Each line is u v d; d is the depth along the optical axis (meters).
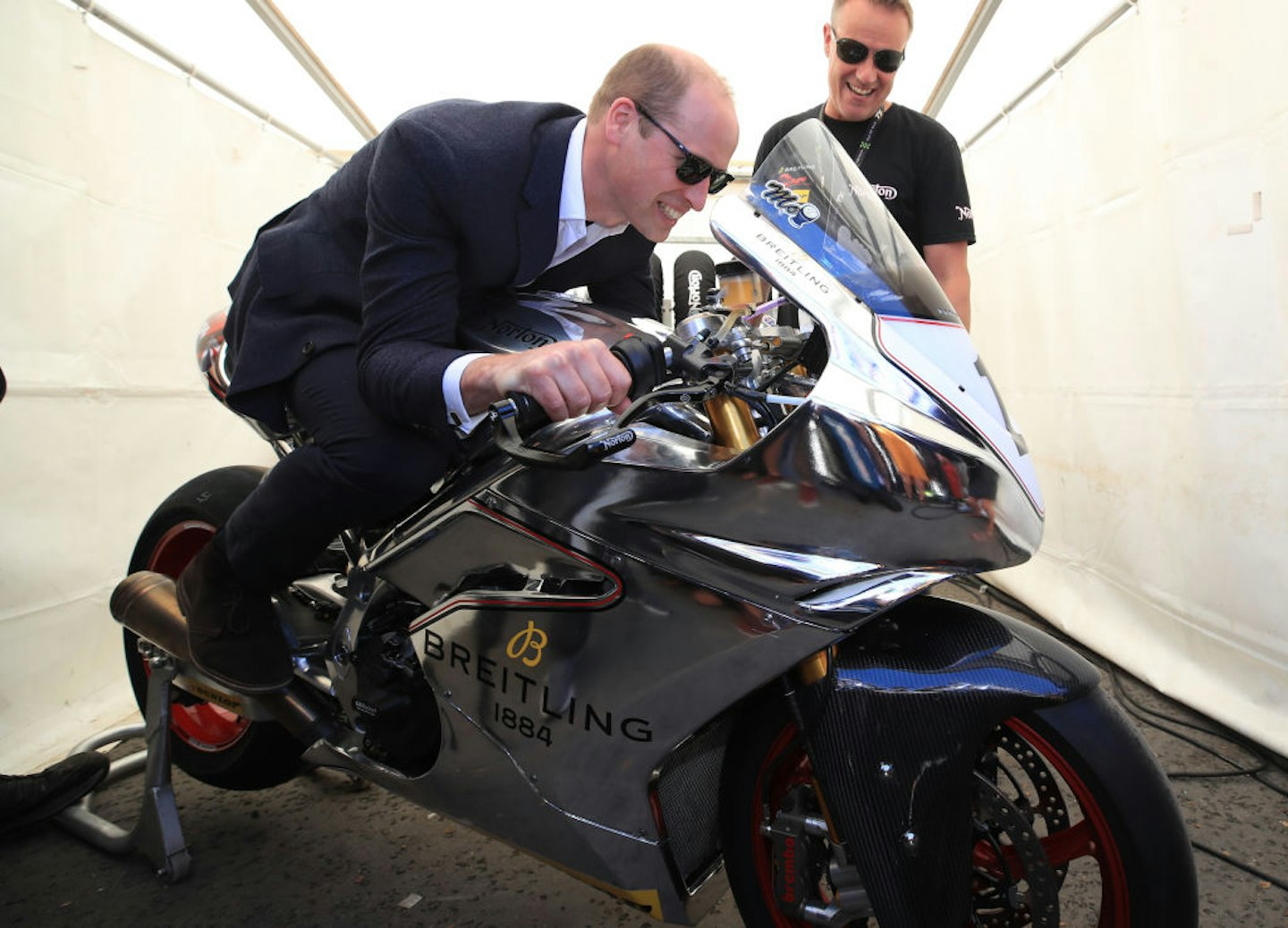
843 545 0.93
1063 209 2.72
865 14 2.11
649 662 1.03
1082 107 2.54
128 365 2.46
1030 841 0.99
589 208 1.19
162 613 1.60
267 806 1.90
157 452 2.60
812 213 1.06
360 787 1.98
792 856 1.10
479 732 1.18
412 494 1.21
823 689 1.00
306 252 1.32
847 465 0.91
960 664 0.98
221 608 1.45
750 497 0.96
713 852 1.21
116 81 2.39
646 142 1.09
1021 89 2.87
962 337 1.06
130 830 1.80
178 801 1.94
